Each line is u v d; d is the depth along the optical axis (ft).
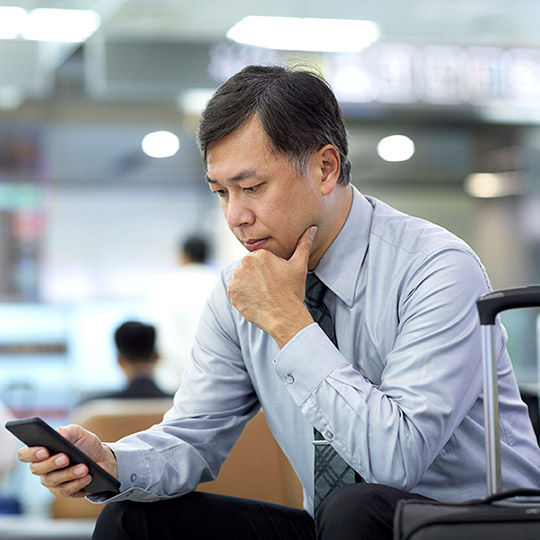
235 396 6.65
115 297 35.17
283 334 5.72
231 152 5.74
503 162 30.66
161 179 33.76
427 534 4.18
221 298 6.73
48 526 9.02
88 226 34.96
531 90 23.54
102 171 32.63
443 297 5.82
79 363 27.78
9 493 12.12
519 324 30.58
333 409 5.51
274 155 5.73
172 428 6.43
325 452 6.06
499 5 21.22
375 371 6.15
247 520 6.22
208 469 6.43
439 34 22.38
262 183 5.76
